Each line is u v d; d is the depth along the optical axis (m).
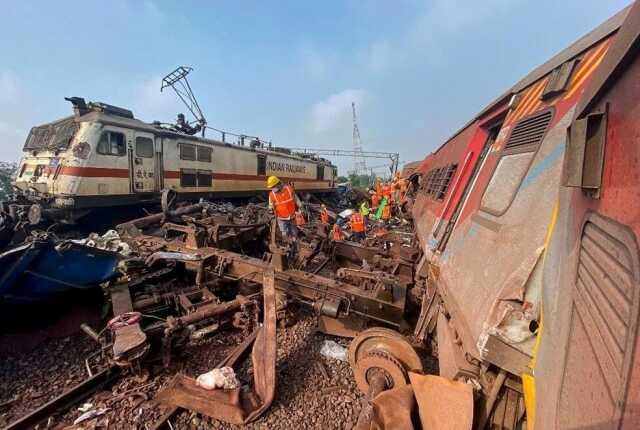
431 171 9.46
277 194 6.67
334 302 3.99
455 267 2.73
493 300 1.73
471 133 5.04
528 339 1.53
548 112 2.27
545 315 1.40
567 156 1.23
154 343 3.63
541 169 1.99
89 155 8.39
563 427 0.98
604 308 0.87
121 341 3.13
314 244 7.19
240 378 3.50
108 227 9.80
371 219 17.91
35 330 4.16
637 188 0.78
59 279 4.11
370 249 6.85
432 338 3.47
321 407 3.13
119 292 4.27
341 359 3.94
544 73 2.77
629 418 0.64
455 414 1.72
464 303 2.13
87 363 3.55
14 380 3.32
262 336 3.46
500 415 1.69
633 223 0.77
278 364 3.79
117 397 3.11
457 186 4.22
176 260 4.96
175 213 8.40
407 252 6.27
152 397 3.14
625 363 0.70
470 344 1.75
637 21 0.81
